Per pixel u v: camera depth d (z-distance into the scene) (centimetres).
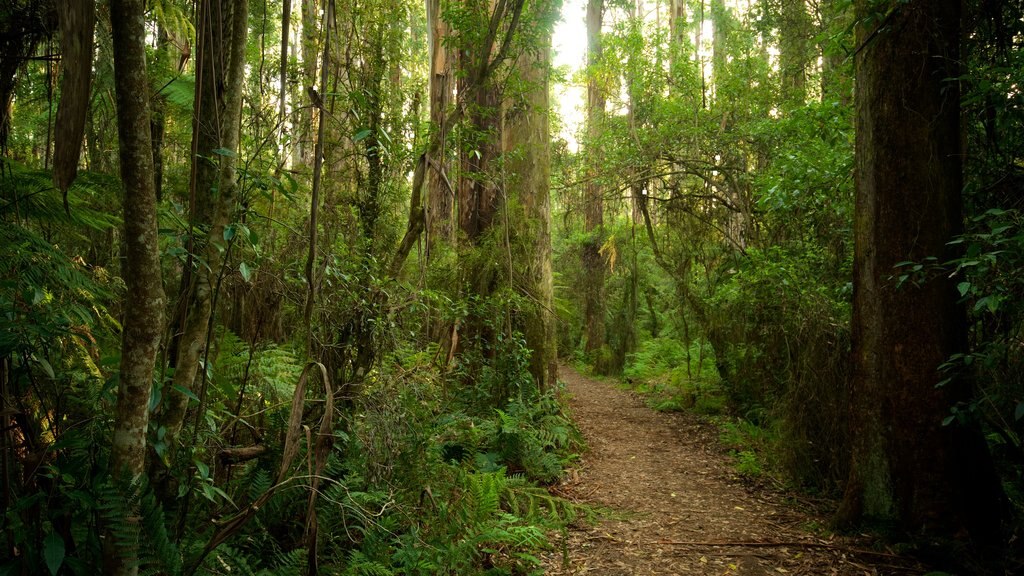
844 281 616
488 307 695
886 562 385
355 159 428
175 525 213
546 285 826
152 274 170
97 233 359
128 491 174
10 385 204
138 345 171
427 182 432
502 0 448
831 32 600
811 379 566
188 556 213
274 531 291
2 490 188
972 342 447
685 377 1112
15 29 214
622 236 1453
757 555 402
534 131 799
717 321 923
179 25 363
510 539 329
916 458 405
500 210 771
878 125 420
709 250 1080
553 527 399
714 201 1075
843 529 436
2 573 178
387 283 384
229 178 221
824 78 895
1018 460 432
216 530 245
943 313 400
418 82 516
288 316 443
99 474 186
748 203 971
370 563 275
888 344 417
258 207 393
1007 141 402
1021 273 315
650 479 595
